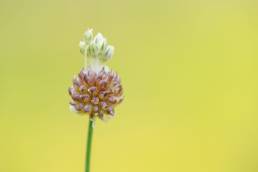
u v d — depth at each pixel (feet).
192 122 2.85
